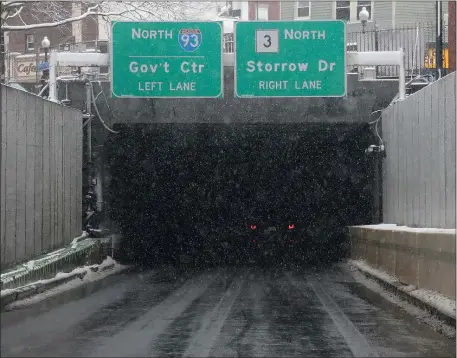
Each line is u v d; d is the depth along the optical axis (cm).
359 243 2578
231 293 1772
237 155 3506
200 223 3528
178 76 2481
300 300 1620
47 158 2003
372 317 1345
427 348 1030
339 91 2473
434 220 2012
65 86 2772
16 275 1505
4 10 3014
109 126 2830
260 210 3562
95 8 3316
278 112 2830
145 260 3212
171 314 1373
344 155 3369
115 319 1299
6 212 1627
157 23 2486
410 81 2898
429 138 2083
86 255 2208
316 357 962
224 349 1015
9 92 1669
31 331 1145
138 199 3266
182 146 3319
